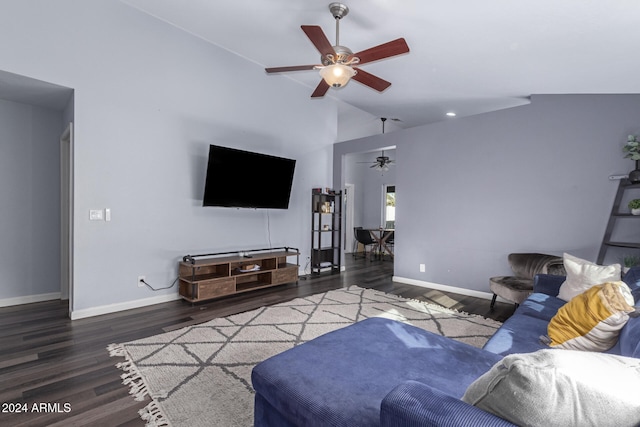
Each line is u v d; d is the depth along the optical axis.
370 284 4.80
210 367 2.17
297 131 5.26
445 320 3.18
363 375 1.34
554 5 2.26
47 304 3.56
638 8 2.06
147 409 1.72
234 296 4.00
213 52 4.11
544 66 3.15
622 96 3.30
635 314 1.54
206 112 4.06
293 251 5.20
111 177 3.28
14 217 3.54
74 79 3.04
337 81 2.83
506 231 3.97
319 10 3.07
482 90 4.22
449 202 4.46
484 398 0.85
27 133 3.61
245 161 4.22
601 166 3.39
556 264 3.19
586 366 0.80
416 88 4.53
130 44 3.39
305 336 2.72
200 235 4.04
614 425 0.73
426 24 2.88
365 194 9.27
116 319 3.10
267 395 1.32
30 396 1.84
